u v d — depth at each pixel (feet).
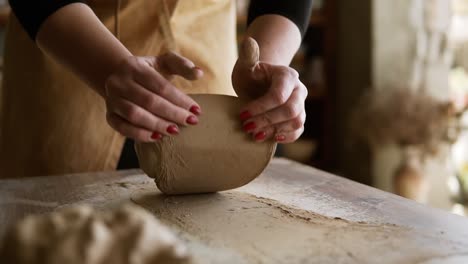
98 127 3.07
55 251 1.14
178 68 2.03
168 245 1.25
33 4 2.29
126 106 1.96
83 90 3.03
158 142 2.13
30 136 3.15
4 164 3.35
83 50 2.16
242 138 2.23
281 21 2.69
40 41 2.32
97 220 1.22
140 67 1.99
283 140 2.25
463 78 6.82
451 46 6.64
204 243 1.78
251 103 2.13
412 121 5.90
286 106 2.13
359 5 6.75
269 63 2.23
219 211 2.15
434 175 6.79
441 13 6.37
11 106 3.29
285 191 2.47
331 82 7.43
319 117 7.91
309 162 7.50
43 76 3.07
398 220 2.03
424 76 6.48
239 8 6.78
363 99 6.31
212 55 3.15
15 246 1.16
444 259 1.65
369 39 6.55
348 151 7.29
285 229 1.92
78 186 2.57
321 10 7.33
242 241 1.80
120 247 1.19
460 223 2.00
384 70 6.53
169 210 2.17
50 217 1.23
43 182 2.65
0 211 2.19
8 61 3.31
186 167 2.20
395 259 1.64
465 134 6.68
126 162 3.27
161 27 3.00
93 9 2.98
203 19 3.14
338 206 2.22
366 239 1.81
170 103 2.02
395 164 6.64
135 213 1.26
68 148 3.08
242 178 2.35
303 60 7.59
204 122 2.18
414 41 6.55
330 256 1.66
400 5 6.47
